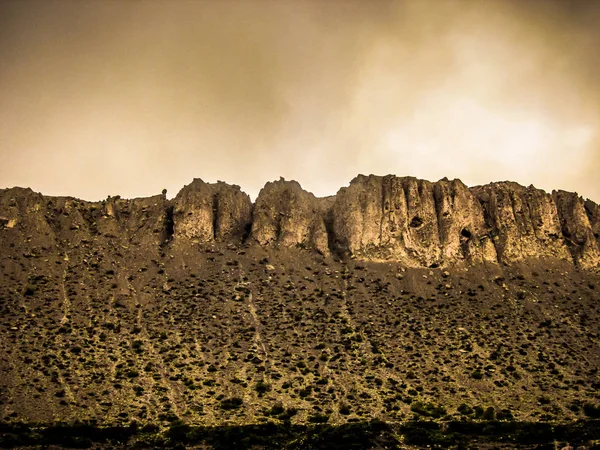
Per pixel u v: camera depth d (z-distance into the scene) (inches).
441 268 5885.8
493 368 4680.1
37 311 5049.2
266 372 4594.0
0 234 5851.4
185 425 3951.8
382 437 3905.0
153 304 5324.8
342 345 4926.2
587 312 5442.9
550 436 3875.5
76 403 4119.1
